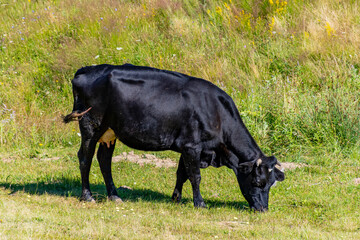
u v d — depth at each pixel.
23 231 14.29
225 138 19.00
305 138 29.11
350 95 30.55
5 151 30.06
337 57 36.22
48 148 31.28
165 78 18.86
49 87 38.72
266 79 36.09
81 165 19.59
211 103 18.67
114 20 43.25
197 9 45.09
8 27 46.78
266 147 29.16
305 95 31.98
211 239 14.94
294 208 19.45
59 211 17.33
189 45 40.41
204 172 25.44
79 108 19.41
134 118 18.67
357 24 38.66
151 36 41.66
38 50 42.38
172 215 17.72
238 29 41.88
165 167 26.30
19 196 19.41
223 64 37.53
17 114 34.00
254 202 18.70
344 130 28.61
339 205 19.58
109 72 18.91
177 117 18.58
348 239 15.41
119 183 23.25
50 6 48.97
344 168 25.22
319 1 41.84
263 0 43.44
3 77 39.00
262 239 15.15
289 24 40.75
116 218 16.70
